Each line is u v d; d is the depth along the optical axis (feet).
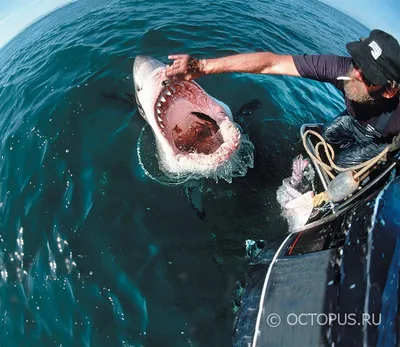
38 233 12.36
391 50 8.33
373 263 7.01
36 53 22.11
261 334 7.83
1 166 14.69
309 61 10.28
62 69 18.88
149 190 12.66
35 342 10.66
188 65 10.09
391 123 10.23
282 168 13.28
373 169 9.91
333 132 12.25
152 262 11.02
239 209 12.06
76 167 13.58
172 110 13.17
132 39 20.16
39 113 15.85
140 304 10.35
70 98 16.12
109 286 10.81
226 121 11.82
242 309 8.71
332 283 7.52
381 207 7.69
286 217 11.57
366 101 9.77
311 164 12.39
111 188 12.79
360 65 8.76
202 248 11.25
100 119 15.14
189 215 11.99
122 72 17.60
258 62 10.38
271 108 15.94
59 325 10.68
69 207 12.60
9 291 11.75
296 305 7.74
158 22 21.72
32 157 14.42
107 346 9.93
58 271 11.44
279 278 8.48
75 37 21.66
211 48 19.84
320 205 10.27
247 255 10.98
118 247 11.43
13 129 15.83
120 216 12.07
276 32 23.65
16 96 18.31
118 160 13.66
